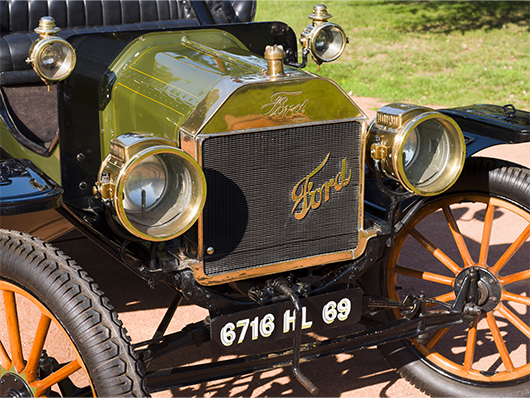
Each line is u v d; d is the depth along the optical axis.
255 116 1.88
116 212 1.74
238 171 1.92
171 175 1.85
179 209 1.83
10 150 3.08
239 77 1.92
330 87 1.97
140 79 2.29
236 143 1.88
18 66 3.24
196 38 2.53
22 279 1.86
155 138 1.75
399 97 7.83
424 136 2.21
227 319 1.99
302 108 1.94
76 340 1.76
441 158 2.19
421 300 2.29
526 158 5.62
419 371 2.61
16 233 1.96
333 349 2.16
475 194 2.61
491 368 2.83
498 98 7.86
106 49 2.38
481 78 8.92
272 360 2.07
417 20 14.21
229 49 2.41
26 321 3.12
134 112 2.27
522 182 2.46
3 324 3.05
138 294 3.44
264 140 1.92
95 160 2.44
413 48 11.30
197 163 1.75
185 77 2.12
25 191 1.88
